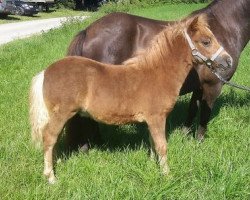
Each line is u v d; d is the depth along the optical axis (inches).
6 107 136.3
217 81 110.9
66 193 85.9
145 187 88.0
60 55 232.8
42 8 832.9
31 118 89.5
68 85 87.7
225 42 113.0
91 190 84.8
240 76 185.3
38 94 88.3
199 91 117.2
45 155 90.3
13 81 172.1
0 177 87.5
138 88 91.2
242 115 133.7
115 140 113.3
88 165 95.3
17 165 93.4
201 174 91.0
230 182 84.9
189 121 121.5
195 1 737.6
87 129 105.0
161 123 93.7
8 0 653.3
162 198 82.6
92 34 107.4
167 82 92.8
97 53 106.5
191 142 110.2
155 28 110.1
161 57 92.9
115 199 81.5
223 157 97.3
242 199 83.9
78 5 1092.5
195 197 82.6
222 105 143.0
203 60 94.0
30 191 83.4
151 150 100.7
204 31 92.9
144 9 654.5
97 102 90.1
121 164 97.2
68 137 103.4
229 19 114.3
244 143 109.0
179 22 95.2
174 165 95.9
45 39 300.5
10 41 334.6
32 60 219.6
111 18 109.3
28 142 105.6
